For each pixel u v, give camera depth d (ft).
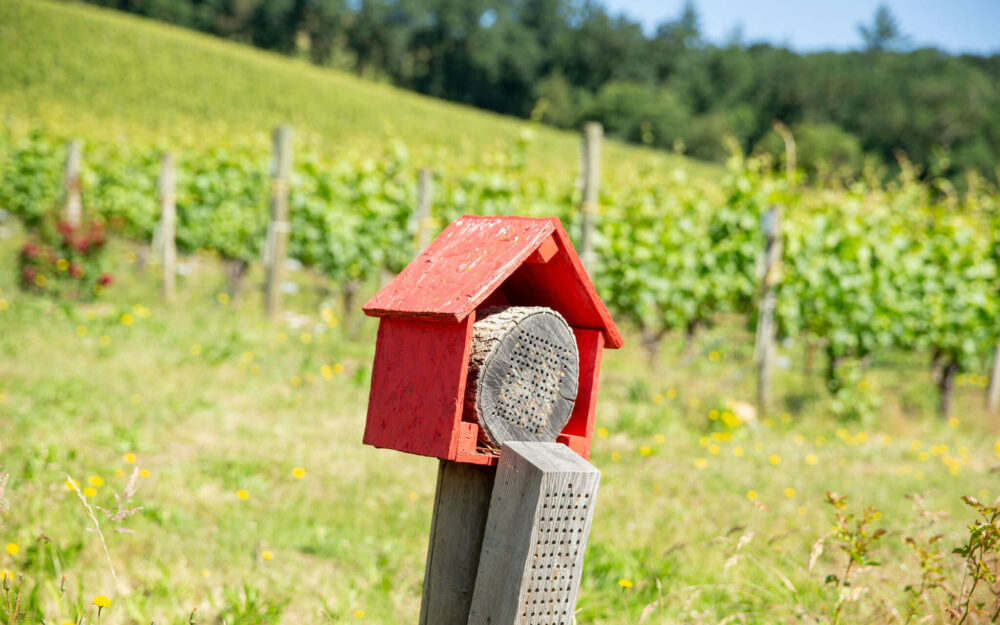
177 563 11.95
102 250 41.22
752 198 33.42
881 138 313.73
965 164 266.16
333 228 42.47
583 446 8.30
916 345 34.30
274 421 21.75
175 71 176.35
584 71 353.72
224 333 33.35
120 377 24.40
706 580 12.82
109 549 12.00
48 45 165.48
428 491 16.88
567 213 36.91
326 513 15.03
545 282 8.24
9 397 20.35
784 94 337.93
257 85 183.42
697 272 34.73
